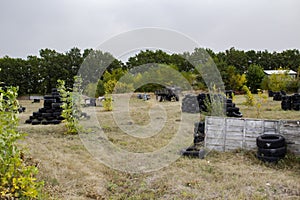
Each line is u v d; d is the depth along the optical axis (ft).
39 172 13.91
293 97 40.63
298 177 13.94
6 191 8.85
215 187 12.71
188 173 14.78
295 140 16.94
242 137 18.92
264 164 16.28
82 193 12.20
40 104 64.80
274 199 11.32
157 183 13.39
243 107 44.11
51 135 24.39
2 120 9.41
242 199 11.32
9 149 9.44
